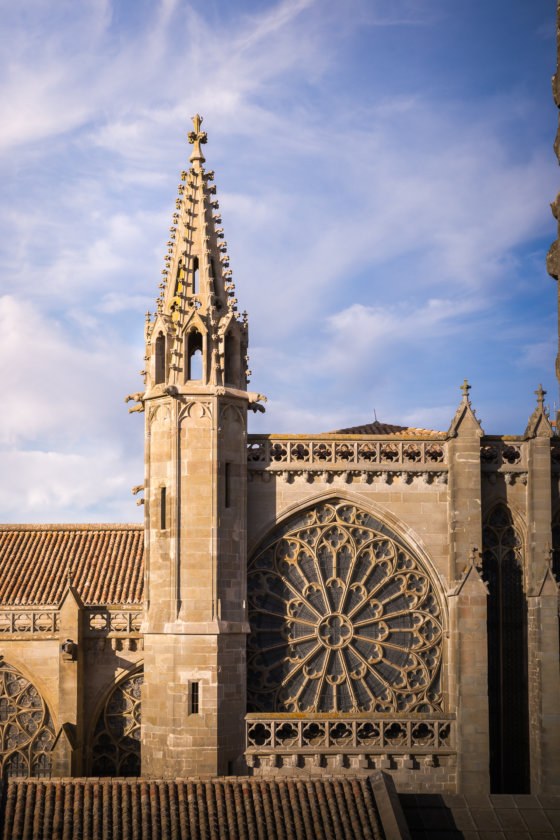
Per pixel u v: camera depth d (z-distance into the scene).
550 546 42.50
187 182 45.12
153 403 42.94
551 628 41.59
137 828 31.50
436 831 34.47
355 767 40.53
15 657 43.81
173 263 44.56
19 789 33.34
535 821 35.19
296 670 42.31
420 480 43.62
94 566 48.88
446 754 40.88
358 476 43.56
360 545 43.44
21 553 50.19
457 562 42.50
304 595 42.94
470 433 43.12
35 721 43.81
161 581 41.41
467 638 41.50
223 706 40.12
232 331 43.56
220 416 42.16
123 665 43.62
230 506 42.03
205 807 32.72
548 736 40.81
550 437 43.53
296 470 43.09
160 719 40.25
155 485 42.28
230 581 41.41
